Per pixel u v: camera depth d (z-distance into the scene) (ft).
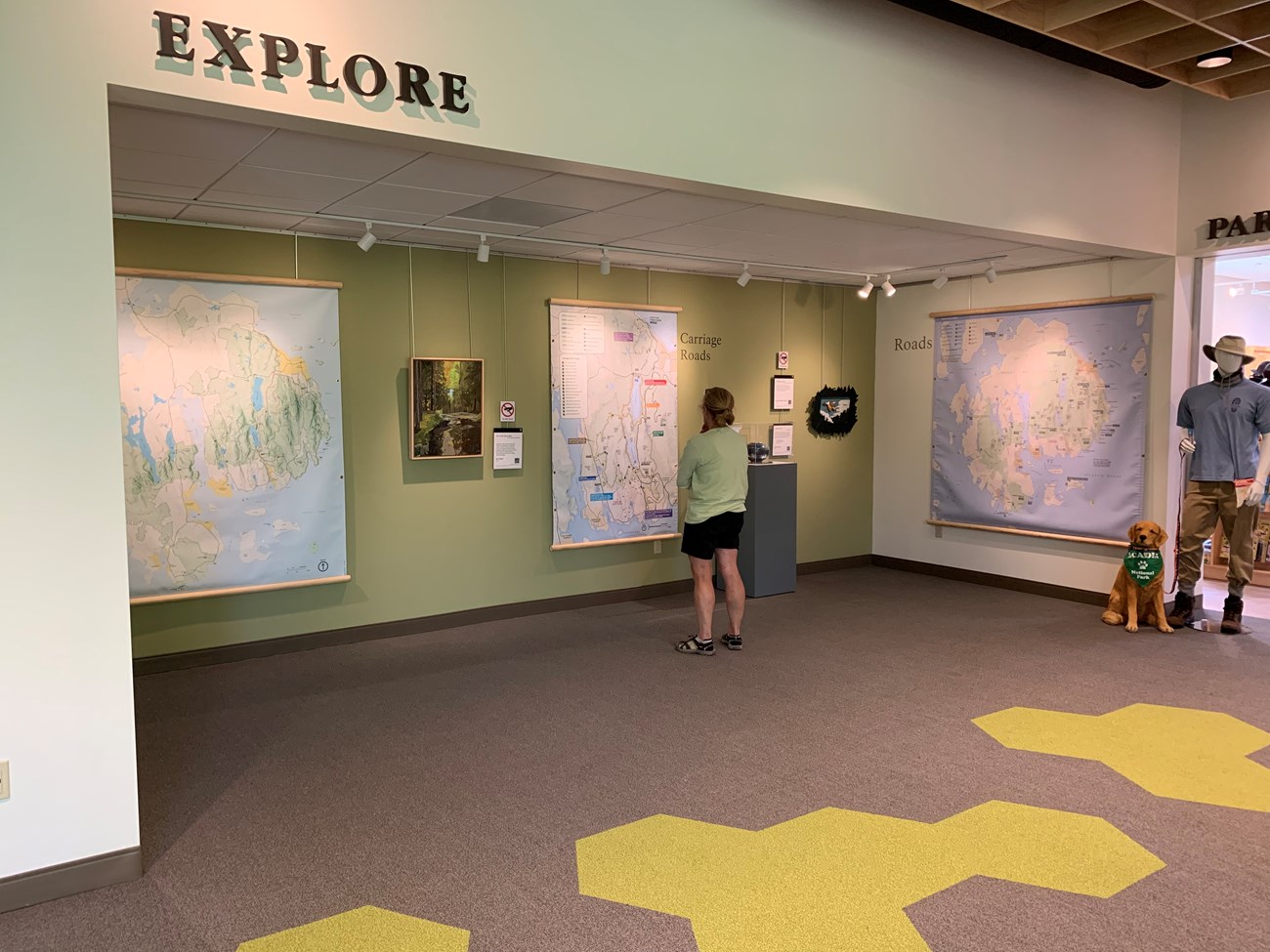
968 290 23.35
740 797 10.93
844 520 25.81
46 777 8.73
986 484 23.11
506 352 19.42
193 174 12.50
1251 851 9.57
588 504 20.74
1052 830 10.06
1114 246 18.15
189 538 15.92
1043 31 13.89
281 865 9.39
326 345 17.10
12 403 8.34
